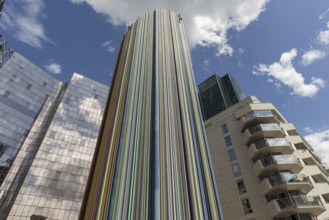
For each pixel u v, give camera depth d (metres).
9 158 48.41
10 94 55.97
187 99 18.81
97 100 70.12
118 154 12.77
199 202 11.13
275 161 26.69
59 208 44.59
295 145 33.56
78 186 49.81
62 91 69.38
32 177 45.75
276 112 36.00
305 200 23.50
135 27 30.06
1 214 40.16
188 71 23.00
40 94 63.31
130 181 11.31
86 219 9.67
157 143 13.39
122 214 9.71
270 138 29.80
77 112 63.22
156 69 20.27
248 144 32.09
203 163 13.64
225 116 38.97
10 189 44.06
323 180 30.16
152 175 11.55
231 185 30.12
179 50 25.91
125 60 23.17
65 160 52.41
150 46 24.36
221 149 35.03
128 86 18.39
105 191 10.91
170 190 11.10
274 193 25.67
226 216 28.11
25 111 57.25
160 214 9.85
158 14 33.50
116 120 15.60
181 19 34.75
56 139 54.72
